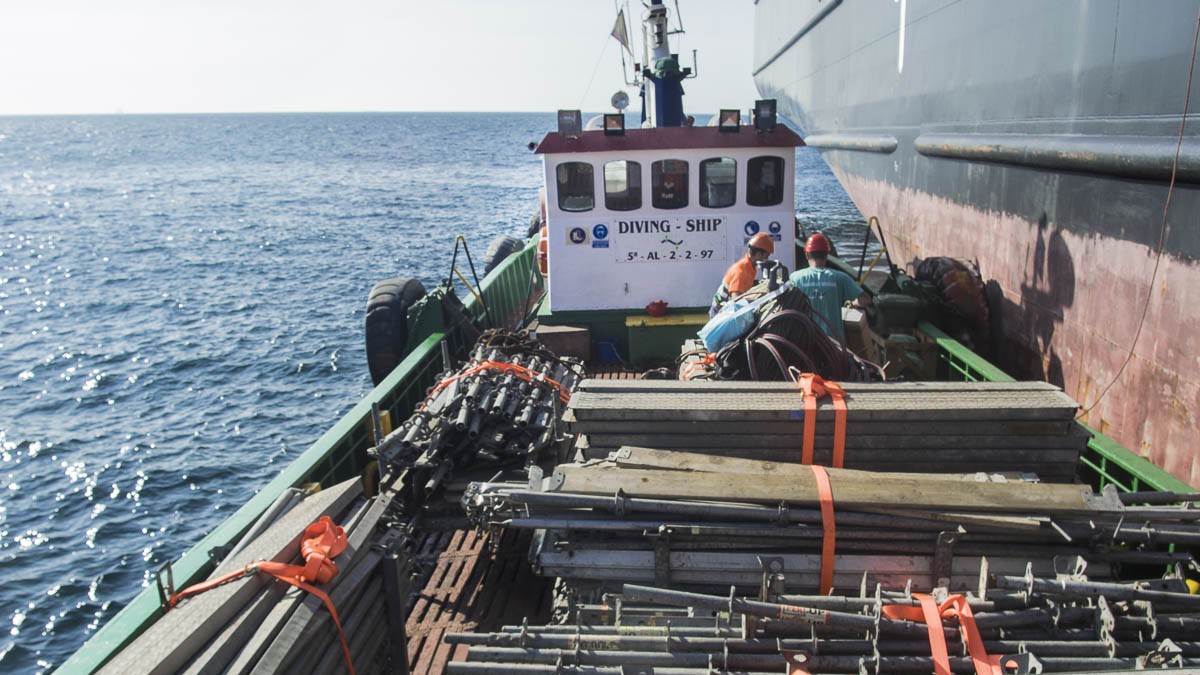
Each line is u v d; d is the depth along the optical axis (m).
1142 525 3.82
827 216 34.12
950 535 3.77
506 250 14.97
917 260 13.57
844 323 6.48
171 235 41.47
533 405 5.84
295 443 15.14
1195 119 6.39
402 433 5.59
